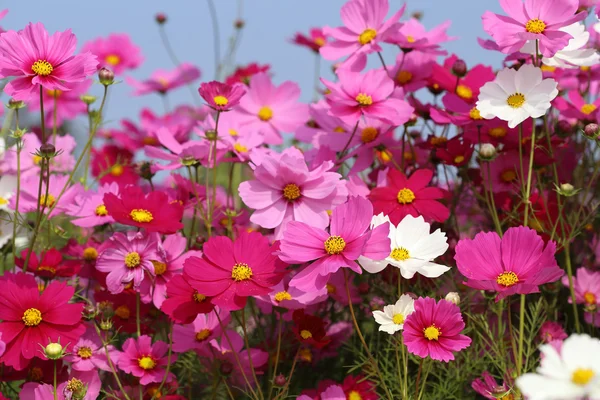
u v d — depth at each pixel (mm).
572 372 1022
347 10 1463
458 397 1330
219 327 1309
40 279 1396
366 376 1298
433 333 1120
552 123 1496
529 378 1022
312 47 1802
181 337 1306
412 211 1316
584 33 1308
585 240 1513
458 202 1537
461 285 1405
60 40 1266
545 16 1263
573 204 1470
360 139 1443
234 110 1537
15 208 1367
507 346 1307
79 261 1380
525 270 1151
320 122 1478
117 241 1255
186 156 1363
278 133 1540
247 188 1243
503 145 1404
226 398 1407
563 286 1480
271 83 1556
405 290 1388
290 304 1275
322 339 1294
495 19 1265
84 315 1229
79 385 1193
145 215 1247
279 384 1267
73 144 1609
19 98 1242
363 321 1481
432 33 1518
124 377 1343
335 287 1383
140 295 1304
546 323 1351
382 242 1130
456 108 1399
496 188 1426
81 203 1399
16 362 1190
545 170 1449
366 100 1349
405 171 1503
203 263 1181
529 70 1232
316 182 1241
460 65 1407
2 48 1244
